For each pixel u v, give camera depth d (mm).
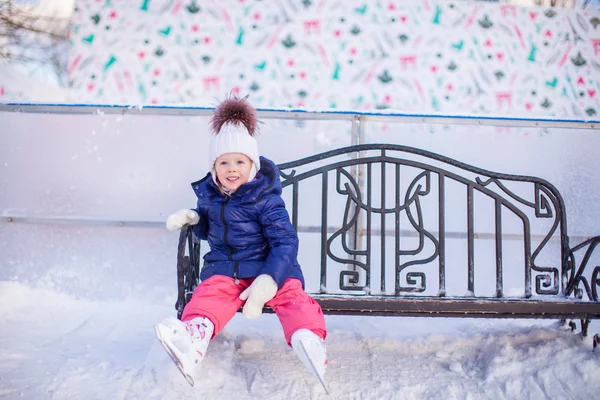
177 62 3316
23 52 3289
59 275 3162
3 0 3264
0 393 1806
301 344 1801
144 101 3291
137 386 1895
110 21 3316
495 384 2031
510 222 3336
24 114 3246
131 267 3195
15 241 3186
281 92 3330
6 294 2811
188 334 1779
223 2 3346
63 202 3221
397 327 2645
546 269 2404
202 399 1840
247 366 2129
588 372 2016
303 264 3238
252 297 1894
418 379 2066
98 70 3299
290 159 3266
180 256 2133
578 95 3389
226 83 3316
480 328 2607
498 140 3340
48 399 1787
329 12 3367
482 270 3307
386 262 3277
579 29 3400
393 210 2424
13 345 2227
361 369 2143
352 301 2148
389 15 3377
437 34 3377
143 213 3227
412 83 3355
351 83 3344
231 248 2178
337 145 3277
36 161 3230
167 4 3332
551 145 3348
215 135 2250
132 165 3248
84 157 3242
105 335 2436
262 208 2143
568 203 3336
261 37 3342
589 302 2174
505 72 3377
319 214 3262
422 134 3318
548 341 2299
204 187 2242
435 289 3277
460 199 3326
